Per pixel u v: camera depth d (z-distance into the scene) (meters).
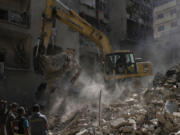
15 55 13.52
